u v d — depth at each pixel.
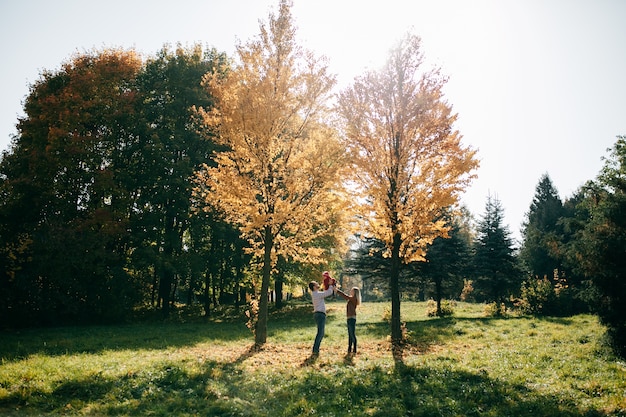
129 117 22.92
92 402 6.50
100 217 20.50
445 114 12.03
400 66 12.69
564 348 11.51
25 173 20.61
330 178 11.77
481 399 6.79
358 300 11.11
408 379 8.02
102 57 23.53
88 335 15.43
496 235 29.28
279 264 24.44
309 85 12.08
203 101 24.48
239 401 6.55
